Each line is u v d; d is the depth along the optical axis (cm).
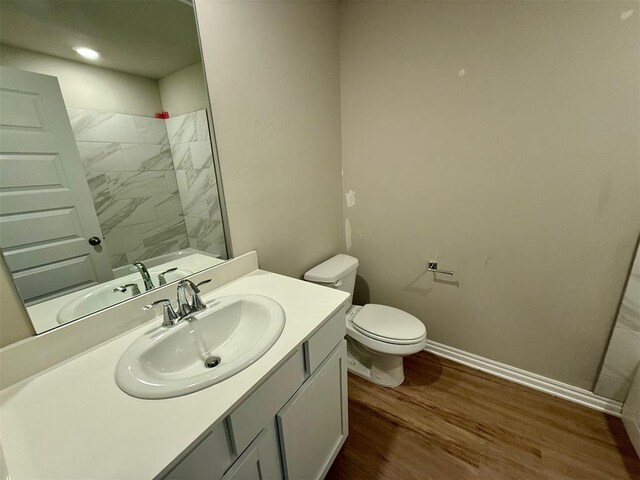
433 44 138
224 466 61
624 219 115
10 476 46
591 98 111
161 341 79
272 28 124
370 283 201
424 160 155
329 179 178
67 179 76
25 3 65
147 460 48
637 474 109
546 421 133
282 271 151
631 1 97
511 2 117
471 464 116
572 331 137
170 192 99
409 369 171
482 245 150
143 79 88
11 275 67
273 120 131
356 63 164
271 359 71
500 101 128
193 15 95
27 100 68
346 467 117
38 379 68
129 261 91
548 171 125
